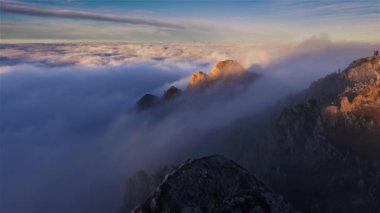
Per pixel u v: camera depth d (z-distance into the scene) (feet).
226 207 122.72
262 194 126.31
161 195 136.56
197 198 136.87
